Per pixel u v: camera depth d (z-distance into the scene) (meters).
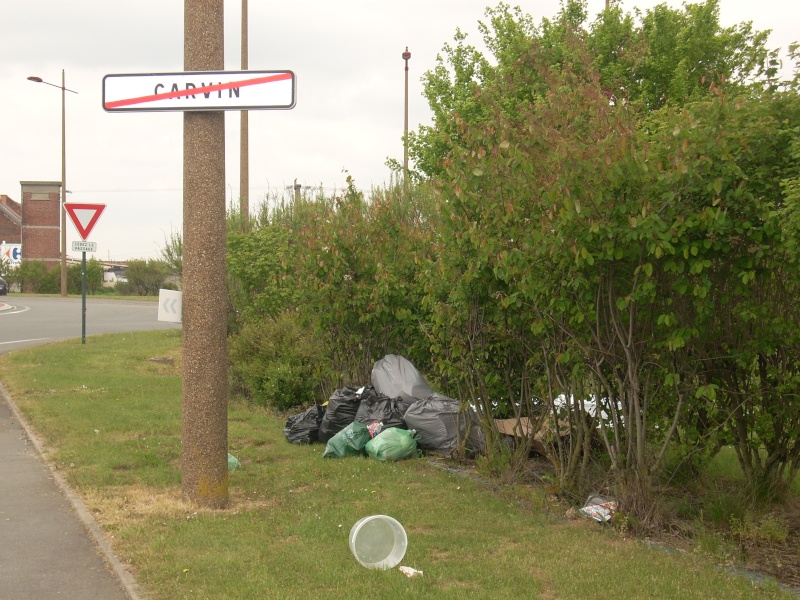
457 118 7.23
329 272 9.99
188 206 6.67
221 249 6.76
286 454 8.98
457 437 8.82
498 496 7.39
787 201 5.19
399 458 8.72
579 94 6.66
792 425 6.78
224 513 6.64
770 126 5.70
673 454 7.25
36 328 25.97
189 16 6.75
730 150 5.66
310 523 6.36
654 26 17.47
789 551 6.13
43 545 6.00
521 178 6.30
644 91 16.67
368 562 5.55
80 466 8.19
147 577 5.26
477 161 6.85
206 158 6.65
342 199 11.02
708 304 5.88
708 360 6.50
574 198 5.66
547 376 7.29
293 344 12.40
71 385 13.31
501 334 7.77
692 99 7.18
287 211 19.53
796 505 7.12
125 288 60.31
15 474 8.02
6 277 61.03
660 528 6.47
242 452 8.95
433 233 9.55
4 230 72.38
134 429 9.99
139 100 6.69
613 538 6.25
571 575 5.32
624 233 5.76
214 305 6.74
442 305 8.02
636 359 6.41
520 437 8.17
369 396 9.42
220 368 6.79
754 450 7.12
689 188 5.65
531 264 6.39
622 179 5.67
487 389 8.28
